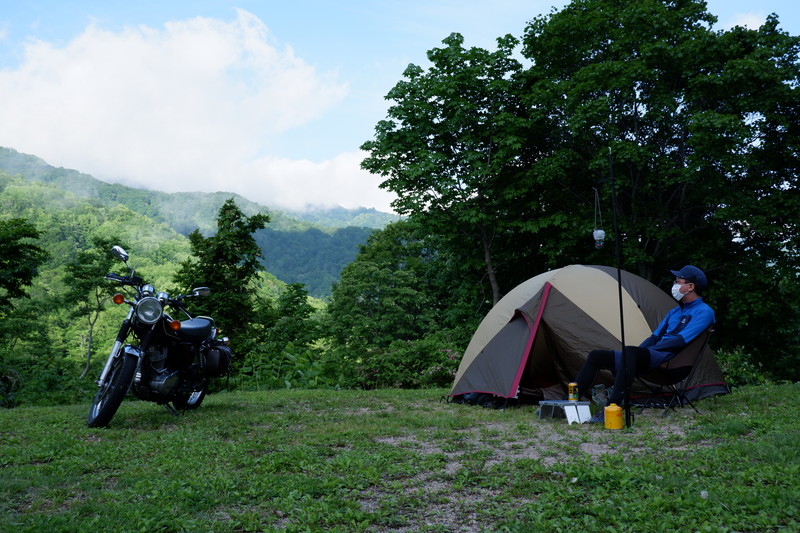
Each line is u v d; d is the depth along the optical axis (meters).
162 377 6.09
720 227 20.48
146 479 3.68
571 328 7.62
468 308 25.05
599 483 3.51
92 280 41.75
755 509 2.87
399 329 42.41
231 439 5.25
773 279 19.05
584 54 20.78
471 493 3.47
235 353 18.95
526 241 23.75
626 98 19.33
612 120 19.66
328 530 2.88
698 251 19.83
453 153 22.44
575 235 20.58
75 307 49.56
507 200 21.73
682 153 20.12
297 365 12.48
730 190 18.78
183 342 6.23
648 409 6.81
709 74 18.14
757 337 20.52
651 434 5.13
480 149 22.52
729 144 17.41
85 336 80.12
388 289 43.53
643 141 20.52
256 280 23.52
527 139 22.53
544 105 21.20
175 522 2.90
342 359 13.20
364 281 44.59
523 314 7.87
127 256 6.24
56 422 6.18
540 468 3.89
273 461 4.11
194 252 22.48
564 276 8.08
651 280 20.62
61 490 3.49
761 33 19.52
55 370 12.72
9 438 5.18
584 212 20.66
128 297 6.31
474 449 4.75
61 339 77.31
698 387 7.15
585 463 4.01
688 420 5.90
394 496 3.39
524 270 24.97
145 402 8.13
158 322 5.96
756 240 20.19
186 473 3.89
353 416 6.60
